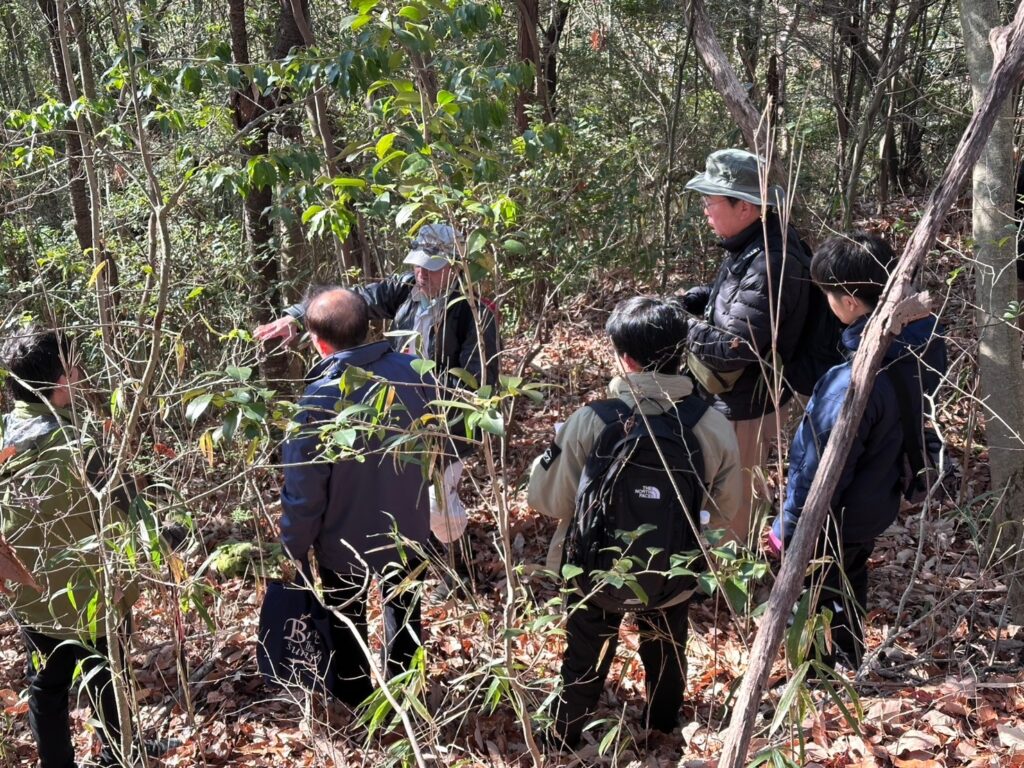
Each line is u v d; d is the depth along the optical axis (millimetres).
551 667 3305
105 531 2594
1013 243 3043
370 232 6328
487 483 5035
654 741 3090
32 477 2574
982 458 4477
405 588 2441
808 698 1846
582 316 6062
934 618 3355
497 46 3328
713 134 7715
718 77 4129
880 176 9305
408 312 4035
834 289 2775
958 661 3133
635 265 6086
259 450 2887
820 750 2727
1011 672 3068
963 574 3678
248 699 3510
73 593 2684
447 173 2502
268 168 3428
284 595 3092
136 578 2668
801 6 7441
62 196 6453
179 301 4457
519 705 2283
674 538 2578
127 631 2955
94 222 3582
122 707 2625
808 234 5223
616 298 6227
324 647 3107
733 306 3338
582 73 9320
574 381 5508
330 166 4523
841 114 7695
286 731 3283
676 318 2623
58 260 5148
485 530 4605
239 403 2000
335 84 3264
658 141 7438
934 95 8547
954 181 1532
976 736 2752
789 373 3443
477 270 2164
